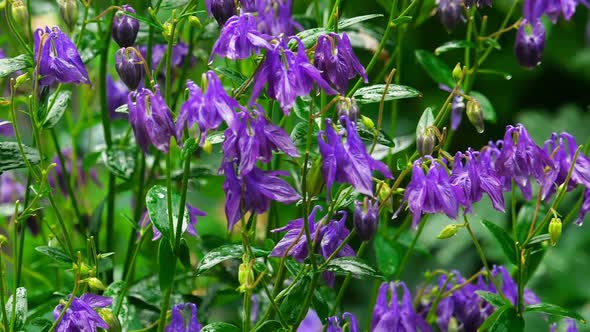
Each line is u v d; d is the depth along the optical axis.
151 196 1.41
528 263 1.52
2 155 1.43
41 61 1.39
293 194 1.34
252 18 1.32
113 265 1.62
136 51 1.41
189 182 1.68
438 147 1.39
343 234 1.40
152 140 1.33
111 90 1.69
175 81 1.71
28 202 1.60
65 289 1.57
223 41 1.33
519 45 1.55
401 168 1.42
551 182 1.45
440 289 1.57
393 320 1.44
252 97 1.31
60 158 1.61
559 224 1.43
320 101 1.48
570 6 1.51
